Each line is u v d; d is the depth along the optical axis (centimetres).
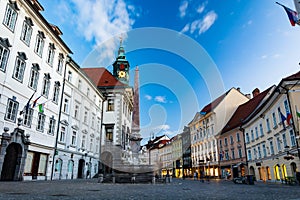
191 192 913
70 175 2327
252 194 855
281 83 1883
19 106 1623
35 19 1814
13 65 1570
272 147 2314
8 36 1523
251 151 2900
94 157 2703
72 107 2420
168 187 1241
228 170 3481
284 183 1956
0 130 1432
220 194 836
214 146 3631
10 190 809
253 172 2897
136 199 613
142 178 1644
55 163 2081
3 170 1584
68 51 2397
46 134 1959
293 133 1841
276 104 2139
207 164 3550
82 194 727
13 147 1634
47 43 2017
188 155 3484
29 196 625
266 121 2441
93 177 2706
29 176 1728
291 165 1895
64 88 2291
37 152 1834
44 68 1961
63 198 598
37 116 1838
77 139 2480
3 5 1473
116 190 931
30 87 1752
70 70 2439
